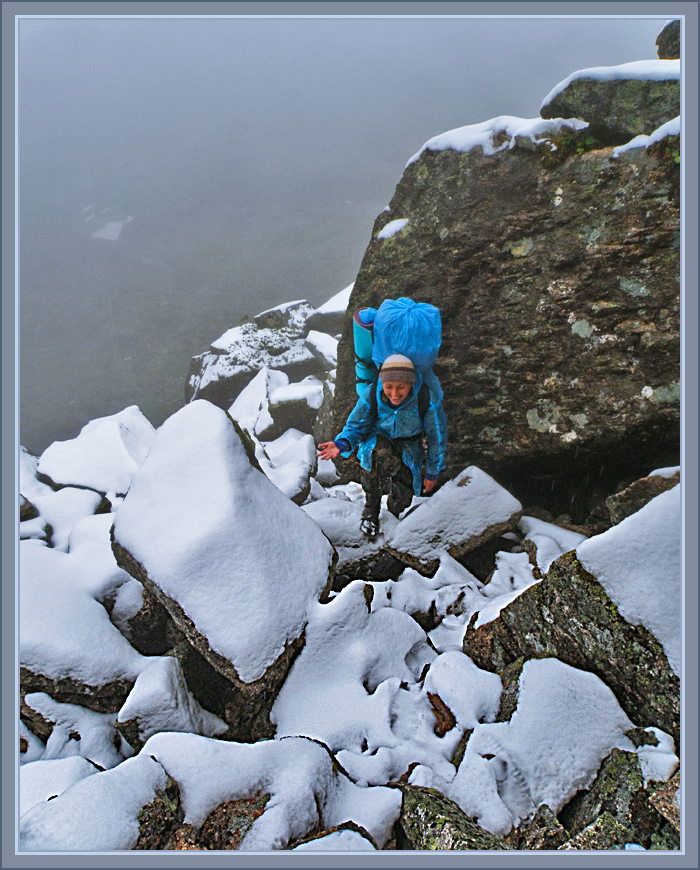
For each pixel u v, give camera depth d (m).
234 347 11.67
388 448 3.44
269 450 7.52
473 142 4.10
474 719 2.24
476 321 4.04
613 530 2.21
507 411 3.90
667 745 1.94
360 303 4.67
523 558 3.29
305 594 2.67
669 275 3.31
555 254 3.70
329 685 2.53
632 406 3.38
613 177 3.51
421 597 3.10
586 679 2.16
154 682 2.50
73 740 2.55
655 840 1.76
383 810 1.96
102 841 1.68
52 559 3.15
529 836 1.86
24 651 2.61
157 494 2.74
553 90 3.88
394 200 4.62
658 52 4.30
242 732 2.48
